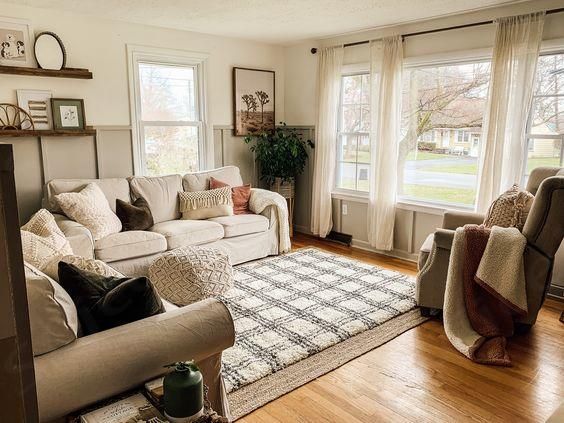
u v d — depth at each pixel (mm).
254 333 2814
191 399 1236
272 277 3893
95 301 1537
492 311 2787
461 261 2785
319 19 4113
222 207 4297
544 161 3607
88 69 4059
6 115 3674
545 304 3383
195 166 5023
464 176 4160
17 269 700
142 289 1531
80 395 1276
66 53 3904
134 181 4141
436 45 4129
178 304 3117
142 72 4484
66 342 1332
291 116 5633
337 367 2461
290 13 3904
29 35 3688
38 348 1283
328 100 5008
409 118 4516
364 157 4961
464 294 2781
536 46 3426
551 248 2664
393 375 2385
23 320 715
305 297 3430
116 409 1295
